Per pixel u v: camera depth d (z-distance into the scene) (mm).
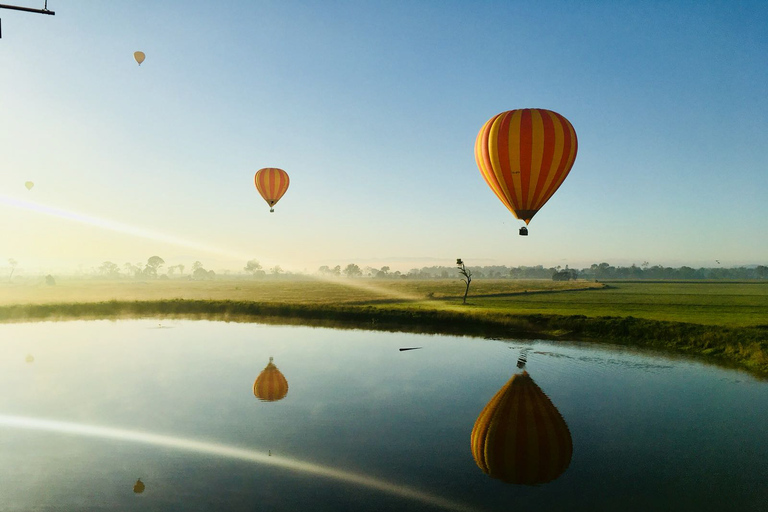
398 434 12867
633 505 8938
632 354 24109
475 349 25766
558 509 8766
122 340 29078
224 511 8695
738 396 16531
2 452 11703
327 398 16359
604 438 12586
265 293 87875
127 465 10820
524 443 12188
